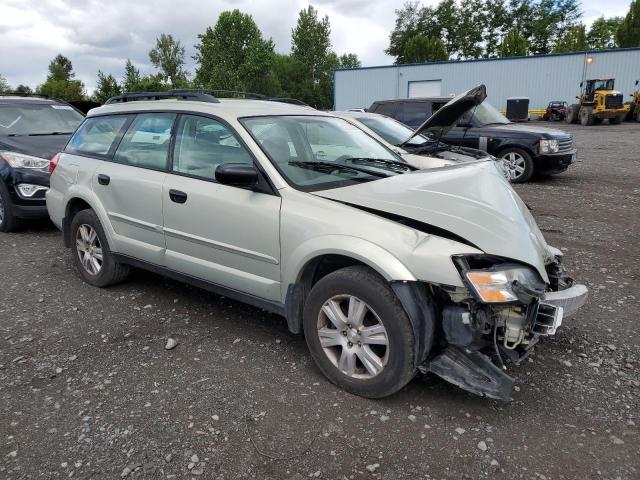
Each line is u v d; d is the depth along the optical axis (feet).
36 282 16.66
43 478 7.95
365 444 8.70
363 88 136.15
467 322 8.88
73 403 9.89
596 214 26.09
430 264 8.93
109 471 8.09
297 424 9.23
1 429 9.12
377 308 9.39
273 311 11.50
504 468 8.14
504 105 123.54
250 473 8.06
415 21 252.21
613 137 73.26
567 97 116.98
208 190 12.09
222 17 261.24
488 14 241.96
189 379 10.73
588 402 9.89
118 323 13.48
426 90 129.70
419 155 18.10
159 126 13.84
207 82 271.28
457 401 9.92
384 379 9.53
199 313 14.12
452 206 9.77
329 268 10.95
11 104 26.50
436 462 8.27
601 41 242.78
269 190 11.11
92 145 15.89
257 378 10.76
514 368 11.10
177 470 8.12
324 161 12.51
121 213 14.35
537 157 34.14
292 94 293.23
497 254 9.05
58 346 12.22
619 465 8.21
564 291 9.90
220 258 12.10
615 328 13.03
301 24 288.92
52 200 16.75
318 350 10.48
